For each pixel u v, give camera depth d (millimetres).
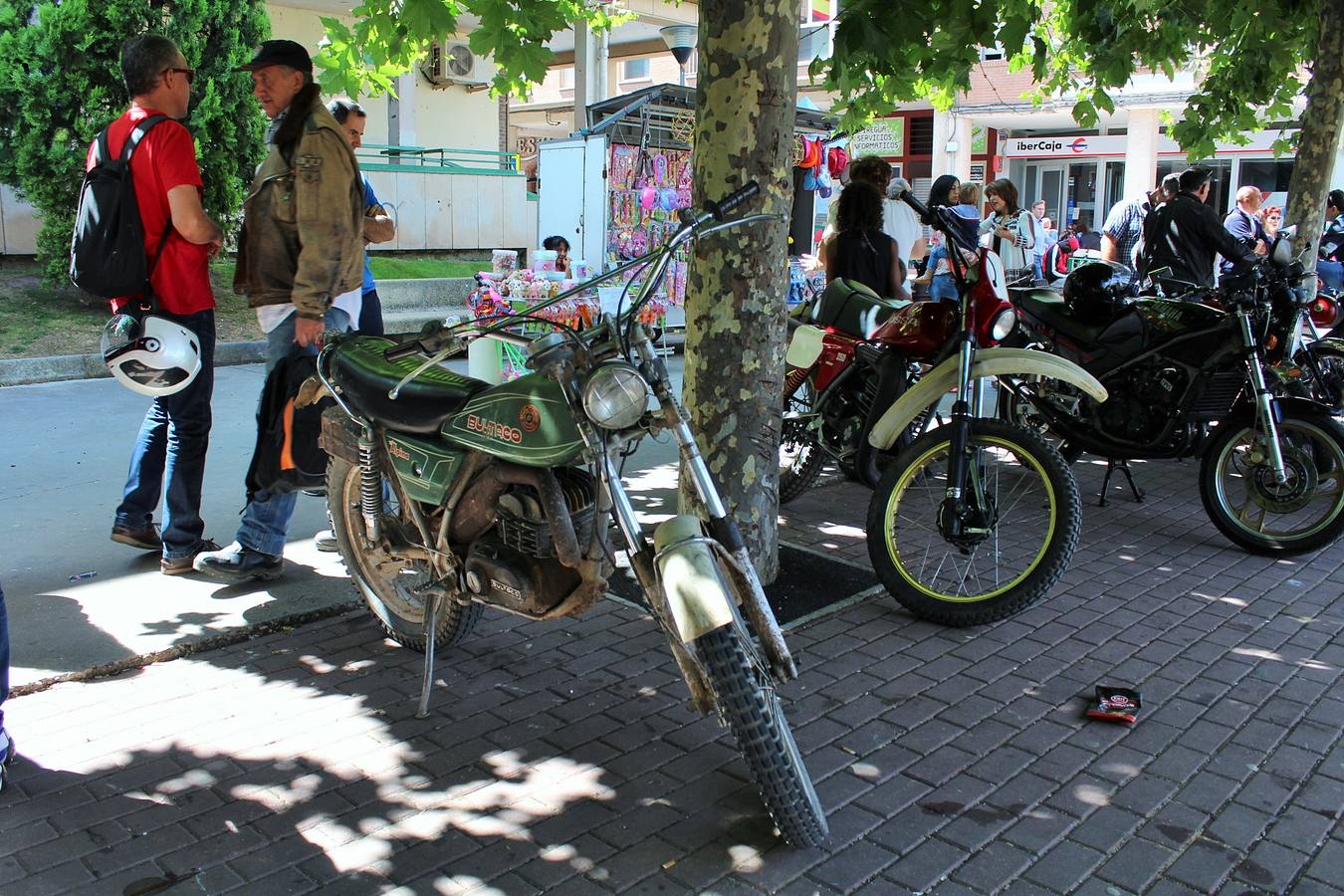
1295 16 8172
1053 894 2859
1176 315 5734
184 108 4984
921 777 3439
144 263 4734
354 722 3758
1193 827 3170
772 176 4492
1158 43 7871
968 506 4695
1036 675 4195
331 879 2893
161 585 4953
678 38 15469
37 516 5988
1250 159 23250
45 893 2811
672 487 6977
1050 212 26828
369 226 6391
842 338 5930
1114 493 6906
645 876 2918
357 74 7473
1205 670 4258
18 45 11305
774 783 2887
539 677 4129
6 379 9820
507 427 3281
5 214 13266
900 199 4805
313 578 5086
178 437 4965
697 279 4664
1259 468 5625
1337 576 5355
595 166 12391
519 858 2992
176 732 3660
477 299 8750
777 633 3051
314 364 4586
